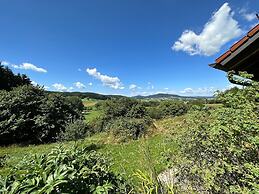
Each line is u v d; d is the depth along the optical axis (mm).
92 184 3902
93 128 23625
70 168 3400
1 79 36125
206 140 4668
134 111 24906
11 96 23031
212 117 4781
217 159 4301
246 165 3498
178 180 4891
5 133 21203
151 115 30594
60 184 3199
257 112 3941
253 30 4449
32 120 22328
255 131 3750
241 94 4125
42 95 24688
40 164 3730
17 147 19859
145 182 4754
